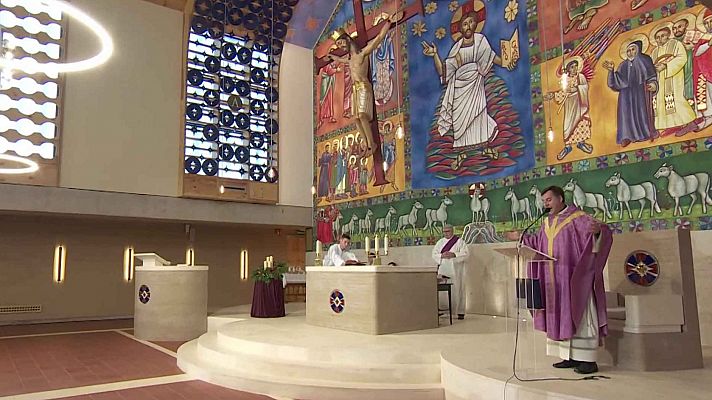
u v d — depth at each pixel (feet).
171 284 35.19
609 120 30.30
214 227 57.26
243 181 50.80
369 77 45.01
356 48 44.62
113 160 44.75
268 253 60.44
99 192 43.91
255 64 53.26
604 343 17.85
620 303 19.27
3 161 40.27
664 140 27.81
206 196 48.47
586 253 16.44
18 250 47.57
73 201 42.68
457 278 33.06
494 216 36.35
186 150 48.32
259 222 51.67
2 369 25.41
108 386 21.85
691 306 17.49
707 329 25.40
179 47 49.16
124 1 46.55
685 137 26.99
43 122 42.19
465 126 38.93
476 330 26.55
